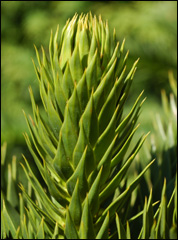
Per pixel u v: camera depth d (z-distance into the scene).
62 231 0.52
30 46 3.93
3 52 3.92
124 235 0.51
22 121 3.58
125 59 0.52
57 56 0.50
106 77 0.50
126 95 0.52
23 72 3.70
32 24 3.90
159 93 3.46
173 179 0.60
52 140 0.52
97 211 0.52
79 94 0.50
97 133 0.50
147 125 3.11
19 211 0.60
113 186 0.51
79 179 0.50
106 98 0.50
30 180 0.52
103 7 3.88
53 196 0.52
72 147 0.51
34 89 3.60
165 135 0.67
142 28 3.57
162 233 0.52
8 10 4.14
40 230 0.52
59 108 0.51
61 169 0.51
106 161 0.50
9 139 3.46
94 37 0.50
